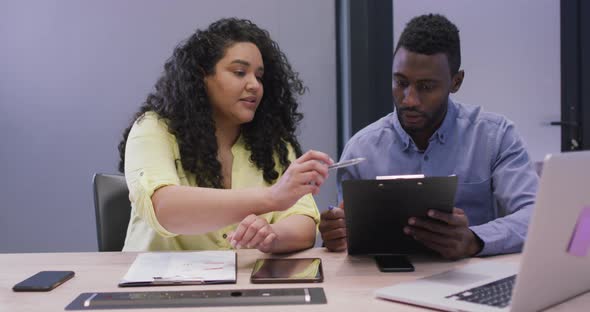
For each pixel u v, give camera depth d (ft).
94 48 8.31
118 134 8.40
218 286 3.44
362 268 3.89
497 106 9.50
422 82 4.87
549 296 2.78
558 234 2.59
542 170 2.47
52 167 8.34
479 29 9.34
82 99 8.33
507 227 4.30
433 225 3.96
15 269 3.90
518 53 9.50
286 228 4.45
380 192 3.83
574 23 9.66
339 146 8.97
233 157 5.25
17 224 8.32
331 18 8.85
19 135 8.29
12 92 8.25
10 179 8.30
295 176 3.96
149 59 8.41
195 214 4.09
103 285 3.47
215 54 4.91
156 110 5.06
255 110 5.13
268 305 3.02
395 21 8.93
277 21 8.66
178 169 4.91
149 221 4.25
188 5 8.45
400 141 5.72
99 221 5.13
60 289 3.39
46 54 8.25
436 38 4.85
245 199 4.08
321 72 8.85
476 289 3.17
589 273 2.95
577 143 9.66
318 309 2.95
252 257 4.24
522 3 9.47
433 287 3.24
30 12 8.21
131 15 8.35
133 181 4.42
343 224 4.50
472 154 5.51
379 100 8.66
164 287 3.43
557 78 9.65
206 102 4.98
